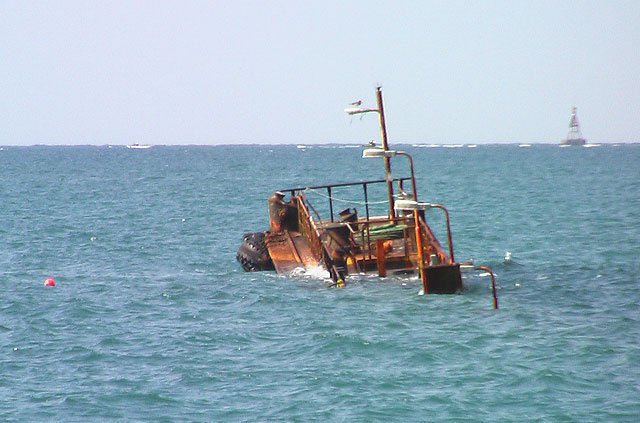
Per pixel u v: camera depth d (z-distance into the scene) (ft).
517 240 457.27
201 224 593.01
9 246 479.41
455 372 206.69
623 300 286.05
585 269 352.28
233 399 192.24
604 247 421.18
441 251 306.55
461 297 291.99
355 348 229.04
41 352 235.40
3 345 243.81
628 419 174.09
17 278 362.12
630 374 202.18
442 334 241.76
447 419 176.55
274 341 240.94
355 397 190.60
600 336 236.63
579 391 191.31
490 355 220.02
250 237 377.09
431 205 296.51
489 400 186.91
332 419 177.99
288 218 375.86
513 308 273.95
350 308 278.46
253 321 266.57
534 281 324.60
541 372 203.31
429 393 192.24
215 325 262.67
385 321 258.98
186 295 312.71
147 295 315.17
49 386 204.13
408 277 323.37
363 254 332.39
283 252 361.10
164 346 238.27
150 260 415.85
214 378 207.31
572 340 232.32
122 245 476.95
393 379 202.39
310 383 201.26
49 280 345.31
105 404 190.70
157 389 199.93
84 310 288.10
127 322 270.46
